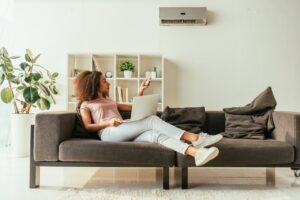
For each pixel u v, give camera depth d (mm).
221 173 2840
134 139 2443
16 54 4082
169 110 2887
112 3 4090
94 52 3971
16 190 2230
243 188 2309
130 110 2875
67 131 2426
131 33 4074
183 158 2203
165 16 3885
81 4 4098
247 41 4027
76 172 2834
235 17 4035
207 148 2148
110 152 2217
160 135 2295
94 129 2490
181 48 4055
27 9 4086
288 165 2293
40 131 2266
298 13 4008
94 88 2645
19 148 3475
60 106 4074
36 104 3703
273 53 4016
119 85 4082
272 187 2342
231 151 2217
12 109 4078
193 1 4055
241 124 2777
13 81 3494
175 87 4051
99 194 2137
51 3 4098
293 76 4008
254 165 2266
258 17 4023
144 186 2367
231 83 4023
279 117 2568
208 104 4035
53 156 2252
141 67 4102
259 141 2365
